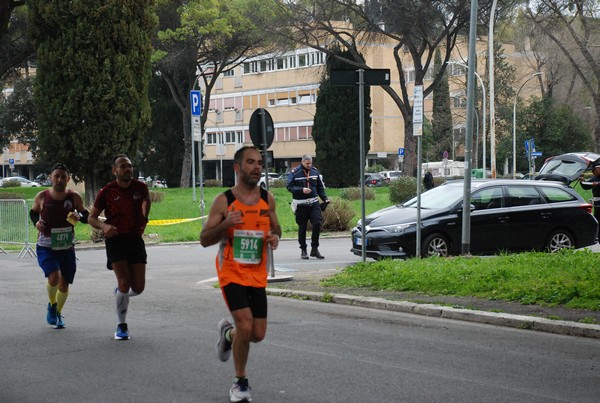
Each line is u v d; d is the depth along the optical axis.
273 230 8.39
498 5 56.28
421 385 8.73
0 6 39.66
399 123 111.69
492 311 13.04
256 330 8.21
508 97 94.06
